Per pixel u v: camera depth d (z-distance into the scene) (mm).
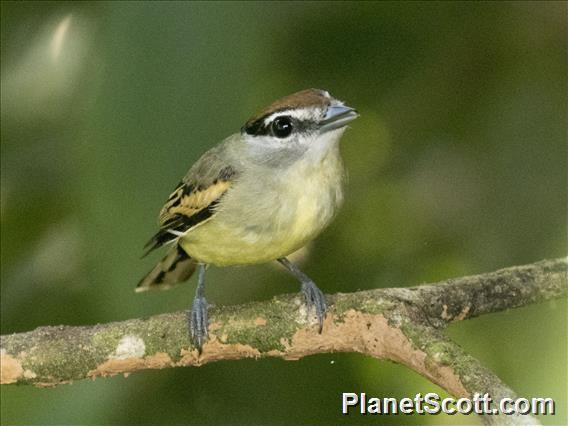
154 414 11383
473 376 7422
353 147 12359
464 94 11352
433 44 11398
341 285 11820
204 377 11703
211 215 10055
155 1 8492
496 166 10695
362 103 11742
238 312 9414
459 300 9000
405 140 11742
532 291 9211
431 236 11523
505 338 10188
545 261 9516
